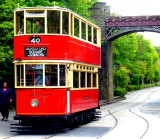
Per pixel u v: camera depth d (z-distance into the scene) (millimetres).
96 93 23078
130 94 76000
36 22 17047
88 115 21734
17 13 17359
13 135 16203
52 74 16938
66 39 17266
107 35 56906
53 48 16906
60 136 16031
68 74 17359
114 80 67562
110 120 23562
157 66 136125
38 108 16828
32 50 16891
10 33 27484
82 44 19688
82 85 19828
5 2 27953
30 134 16703
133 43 66500
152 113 30391
